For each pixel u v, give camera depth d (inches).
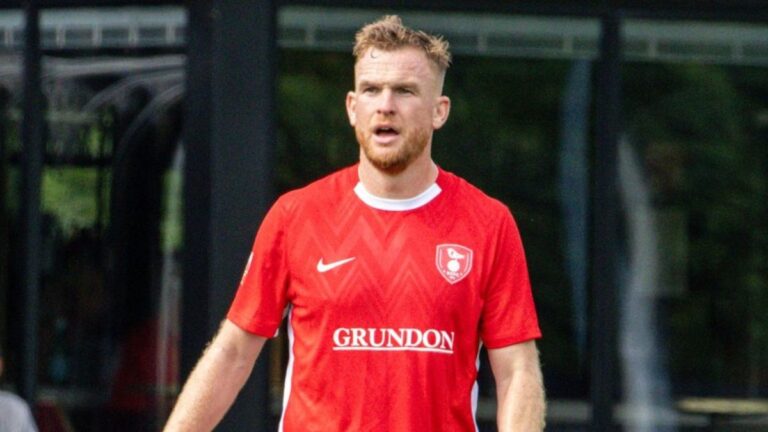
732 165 1226.6
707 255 1228.5
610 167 1208.2
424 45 629.9
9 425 1080.8
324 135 1173.7
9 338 1244.5
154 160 1191.6
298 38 1173.1
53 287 1232.8
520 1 1196.5
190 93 1169.4
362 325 631.8
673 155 1219.9
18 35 1227.9
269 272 648.4
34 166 1230.9
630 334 1221.7
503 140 1200.2
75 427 1229.1
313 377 638.5
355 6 1176.8
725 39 1220.5
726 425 1238.3
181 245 1179.9
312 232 639.1
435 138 1196.5
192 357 1177.4
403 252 633.6
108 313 1214.3
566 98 1205.7
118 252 1207.6
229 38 1159.0
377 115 625.6
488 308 644.7
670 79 1217.4
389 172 631.2
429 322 631.2
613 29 1205.7
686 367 1229.1
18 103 1232.8
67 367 1230.3
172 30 1177.4
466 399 641.6
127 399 1210.6
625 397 1222.3
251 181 1160.8
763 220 1232.2
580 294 1214.9
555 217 1208.2
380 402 632.4
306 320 640.4
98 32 1206.9
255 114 1160.2
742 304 1234.0
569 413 1217.4
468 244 637.9
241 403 1160.2
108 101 1206.9
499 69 1197.7
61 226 1227.9
